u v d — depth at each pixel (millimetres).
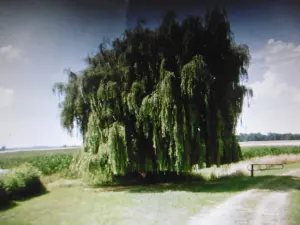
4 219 8828
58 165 23391
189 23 14617
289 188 12219
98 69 15445
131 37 15312
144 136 15344
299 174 17219
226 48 14891
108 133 14453
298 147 41062
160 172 16500
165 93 13195
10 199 12141
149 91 14719
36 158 34656
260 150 37938
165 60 14250
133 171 15547
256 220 7414
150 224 7496
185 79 13164
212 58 14789
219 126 14086
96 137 14898
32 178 13891
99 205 10438
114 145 13969
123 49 15938
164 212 8742
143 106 13727
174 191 12867
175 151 13547
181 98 13602
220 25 14594
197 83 13305
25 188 13117
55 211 9773
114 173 14102
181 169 13547
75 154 16750
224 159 15445
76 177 19391
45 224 8117
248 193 11320
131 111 14617
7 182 12531
